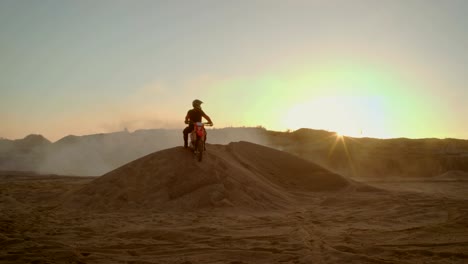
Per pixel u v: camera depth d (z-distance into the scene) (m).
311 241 5.82
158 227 7.23
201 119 12.34
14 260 4.87
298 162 14.99
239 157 14.08
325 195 12.44
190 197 10.19
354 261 4.70
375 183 24.30
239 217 8.47
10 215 8.87
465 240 5.81
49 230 6.96
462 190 18.11
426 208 9.12
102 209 9.84
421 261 4.71
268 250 5.31
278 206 10.18
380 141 46.25
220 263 4.73
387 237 6.11
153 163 11.66
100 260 4.91
